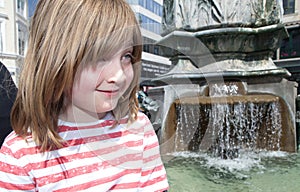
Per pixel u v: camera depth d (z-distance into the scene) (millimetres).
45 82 698
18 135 783
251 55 5098
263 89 4629
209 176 3027
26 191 758
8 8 12938
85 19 656
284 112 4281
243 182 2922
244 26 4859
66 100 744
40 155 760
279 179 3070
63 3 691
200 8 4879
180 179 2949
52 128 757
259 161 3645
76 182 781
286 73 4520
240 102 3850
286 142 4211
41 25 706
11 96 1356
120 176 852
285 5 15102
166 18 4840
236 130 3842
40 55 700
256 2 4852
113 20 661
